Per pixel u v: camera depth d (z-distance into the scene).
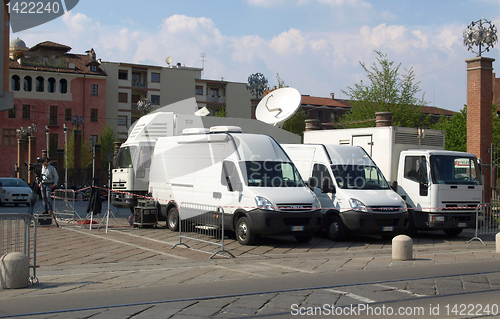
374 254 12.48
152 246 13.11
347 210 14.52
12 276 7.88
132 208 20.70
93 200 17.05
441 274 9.22
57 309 6.56
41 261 10.83
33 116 68.19
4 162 66.56
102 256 11.51
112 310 6.50
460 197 15.95
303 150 16.47
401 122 35.88
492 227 16.19
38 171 17.84
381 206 14.43
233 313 6.38
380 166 17.20
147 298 7.18
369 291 7.66
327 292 7.58
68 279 8.71
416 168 16.19
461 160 16.30
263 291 7.66
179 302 6.94
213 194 14.45
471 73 21.72
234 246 13.34
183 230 14.32
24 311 6.46
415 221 16.06
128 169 19.61
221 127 15.34
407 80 36.19
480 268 9.98
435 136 17.75
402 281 8.48
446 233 17.39
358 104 36.75
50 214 17.77
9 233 8.44
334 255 12.21
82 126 71.44
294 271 9.63
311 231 13.56
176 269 9.77
